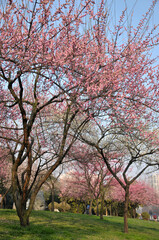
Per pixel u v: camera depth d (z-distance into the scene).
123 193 39.22
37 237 9.91
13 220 13.75
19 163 12.80
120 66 10.78
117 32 10.59
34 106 11.80
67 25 9.54
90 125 18.11
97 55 9.89
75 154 19.47
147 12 10.40
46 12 8.21
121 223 22.67
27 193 12.22
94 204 44.16
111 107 10.86
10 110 15.01
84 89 10.00
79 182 30.81
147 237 14.95
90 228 15.29
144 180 42.38
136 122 13.48
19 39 8.65
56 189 40.03
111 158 20.16
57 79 9.69
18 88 16.30
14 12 8.20
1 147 16.56
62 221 16.77
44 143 16.86
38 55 8.82
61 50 9.72
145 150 17.34
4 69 8.91
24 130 11.66
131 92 11.57
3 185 28.08
